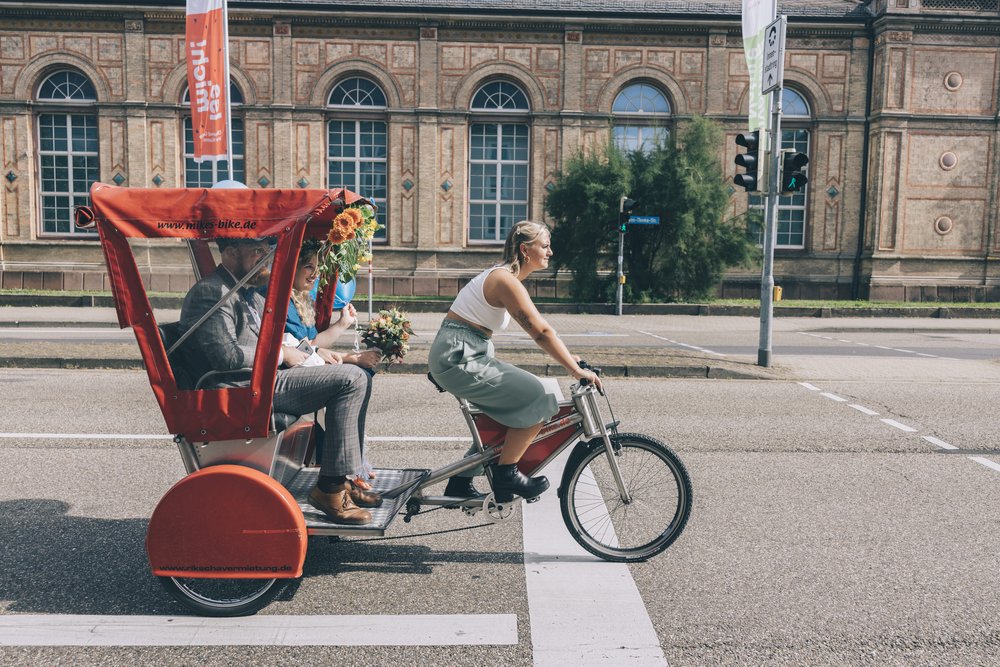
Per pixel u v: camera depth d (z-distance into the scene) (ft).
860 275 93.81
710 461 19.81
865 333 61.41
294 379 11.48
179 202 10.44
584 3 91.66
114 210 10.34
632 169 79.71
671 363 36.17
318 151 90.94
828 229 93.71
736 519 15.15
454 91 91.50
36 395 27.73
